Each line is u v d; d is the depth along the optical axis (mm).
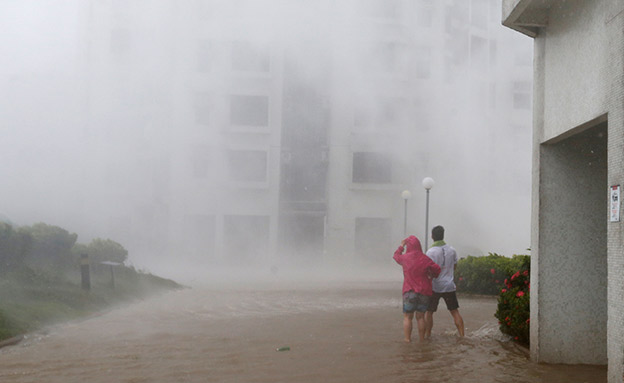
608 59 4848
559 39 5980
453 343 7641
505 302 7812
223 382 5562
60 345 7340
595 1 5160
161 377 5738
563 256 6266
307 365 6316
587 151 6285
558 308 6262
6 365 6215
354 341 7754
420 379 5734
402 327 8984
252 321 9586
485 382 5613
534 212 6457
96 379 5641
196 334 8234
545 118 6262
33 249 12211
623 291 4492
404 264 7848
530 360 6488
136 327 8852
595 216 6258
